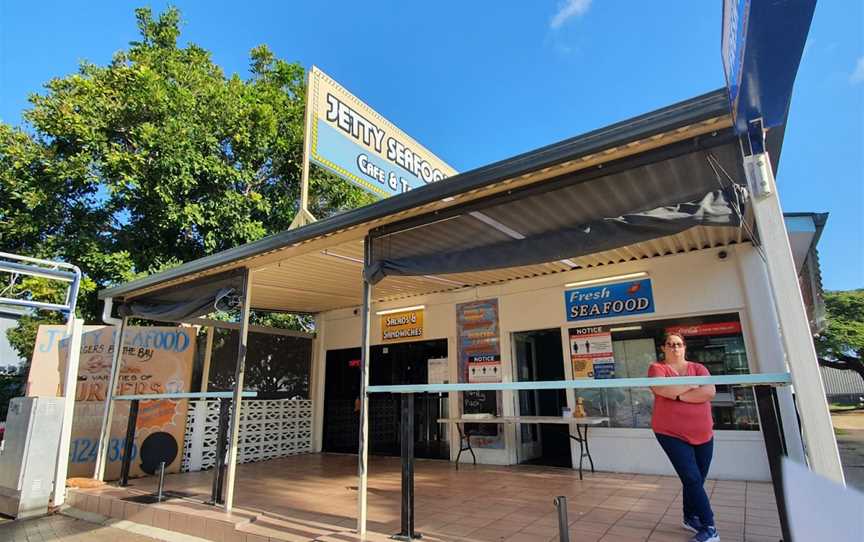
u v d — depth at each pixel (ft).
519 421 22.86
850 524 3.09
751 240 19.15
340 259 20.40
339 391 33.65
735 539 12.28
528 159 10.76
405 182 26.12
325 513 15.94
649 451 21.58
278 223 40.45
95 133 32.30
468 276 25.16
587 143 9.96
